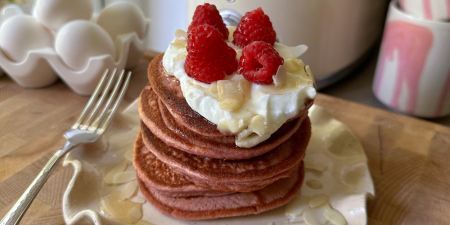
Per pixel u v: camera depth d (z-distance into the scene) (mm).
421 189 211
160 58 211
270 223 185
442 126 267
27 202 165
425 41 264
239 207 187
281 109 162
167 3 419
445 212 195
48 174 182
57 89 302
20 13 316
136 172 199
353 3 302
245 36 191
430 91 283
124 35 302
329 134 248
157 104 199
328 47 315
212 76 165
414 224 187
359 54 346
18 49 271
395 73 295
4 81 306
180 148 175
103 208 184
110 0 438
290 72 180
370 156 238
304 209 192
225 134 165
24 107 273
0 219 179
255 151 172
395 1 301
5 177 205
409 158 236
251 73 164
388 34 295
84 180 192
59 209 186
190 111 172
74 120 262
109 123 234
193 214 184
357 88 358
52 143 236
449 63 267
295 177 207
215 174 174
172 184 186
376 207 198
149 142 189
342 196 199
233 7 299
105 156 221
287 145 196
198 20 194
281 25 296
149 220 183
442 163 232
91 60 266
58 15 272
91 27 268
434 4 253
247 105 162
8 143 233
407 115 308
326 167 223
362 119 275
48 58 269
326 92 352
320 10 292
